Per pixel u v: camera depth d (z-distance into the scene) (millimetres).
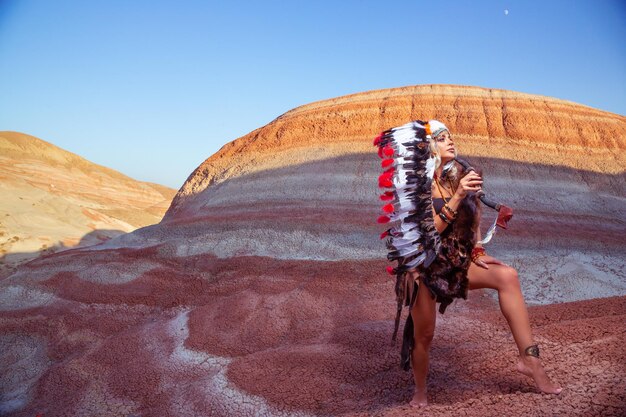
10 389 6457
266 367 4797
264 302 6605
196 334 6242
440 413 3131
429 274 3152
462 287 3129
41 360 6957
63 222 21469
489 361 3713
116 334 7051
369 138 12211
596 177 11141
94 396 5582
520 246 8305
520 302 3105
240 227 9984
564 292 6645
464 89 13406
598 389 2920
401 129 3195
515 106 12602
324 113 13320
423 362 3346
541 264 7445
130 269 8945
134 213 41969
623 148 11914
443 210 3062
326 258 8398
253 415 4250
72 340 7160
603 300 4516
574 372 3189
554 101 13133
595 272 7102
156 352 6141
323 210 10234
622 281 6945
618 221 9922
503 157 11367
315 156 12180
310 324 5883
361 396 4051
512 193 10469
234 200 11664
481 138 11898
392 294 6238
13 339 7562
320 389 4281
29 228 18828
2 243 17000
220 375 4949
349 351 4762
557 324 3898
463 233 3111
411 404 3381
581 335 3637
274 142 13188
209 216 11156
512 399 3064
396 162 3160
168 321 6914
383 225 9273
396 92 13578
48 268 9484
